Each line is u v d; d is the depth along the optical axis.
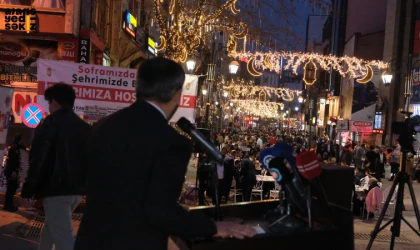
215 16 14.02
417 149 26.59
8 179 8.71
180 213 2.04
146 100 2.27
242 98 60.44
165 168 2.04
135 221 2.04
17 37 13.73
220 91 40.25
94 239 2.09
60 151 4.39
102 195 2.11
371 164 22.41
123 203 2.04
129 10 22.86
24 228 7.61
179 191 2.11
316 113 71.62
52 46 14.11
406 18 38.28
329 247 2.55
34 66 14.03
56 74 8.61
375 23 54.31
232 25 14.29
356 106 45.62
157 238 2.10
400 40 38.94
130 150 2.07
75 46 13.93
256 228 2.52
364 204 12.26
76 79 8.63
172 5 14.03
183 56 14.29
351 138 44.09
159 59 2.30
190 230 2.07
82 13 14.30
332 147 29.67
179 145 2.10
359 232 10.04
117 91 8.70
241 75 49.62
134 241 2.03
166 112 2.32
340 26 61.34
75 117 4.53
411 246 8.73
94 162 2.19
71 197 4.45
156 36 33.12
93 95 8.68
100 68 8.66
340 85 56.59
